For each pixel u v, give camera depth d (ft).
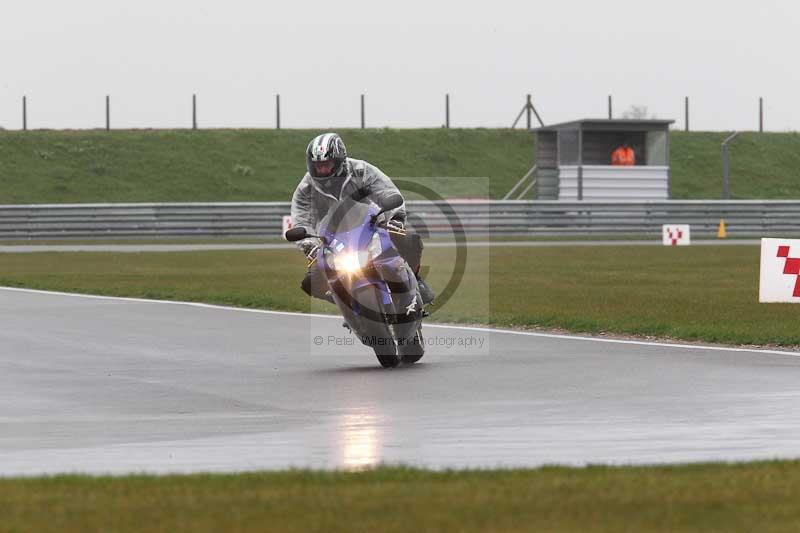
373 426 122.21
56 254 473.67
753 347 188.34
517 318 227.20
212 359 180.24
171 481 88.63
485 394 143.64
